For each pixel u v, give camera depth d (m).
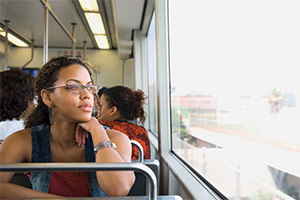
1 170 0.54
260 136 0.75
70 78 0.79
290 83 0.61
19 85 1.37
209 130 1.27
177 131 2.12
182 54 1.89
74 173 0.83
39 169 0.54
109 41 5.59
